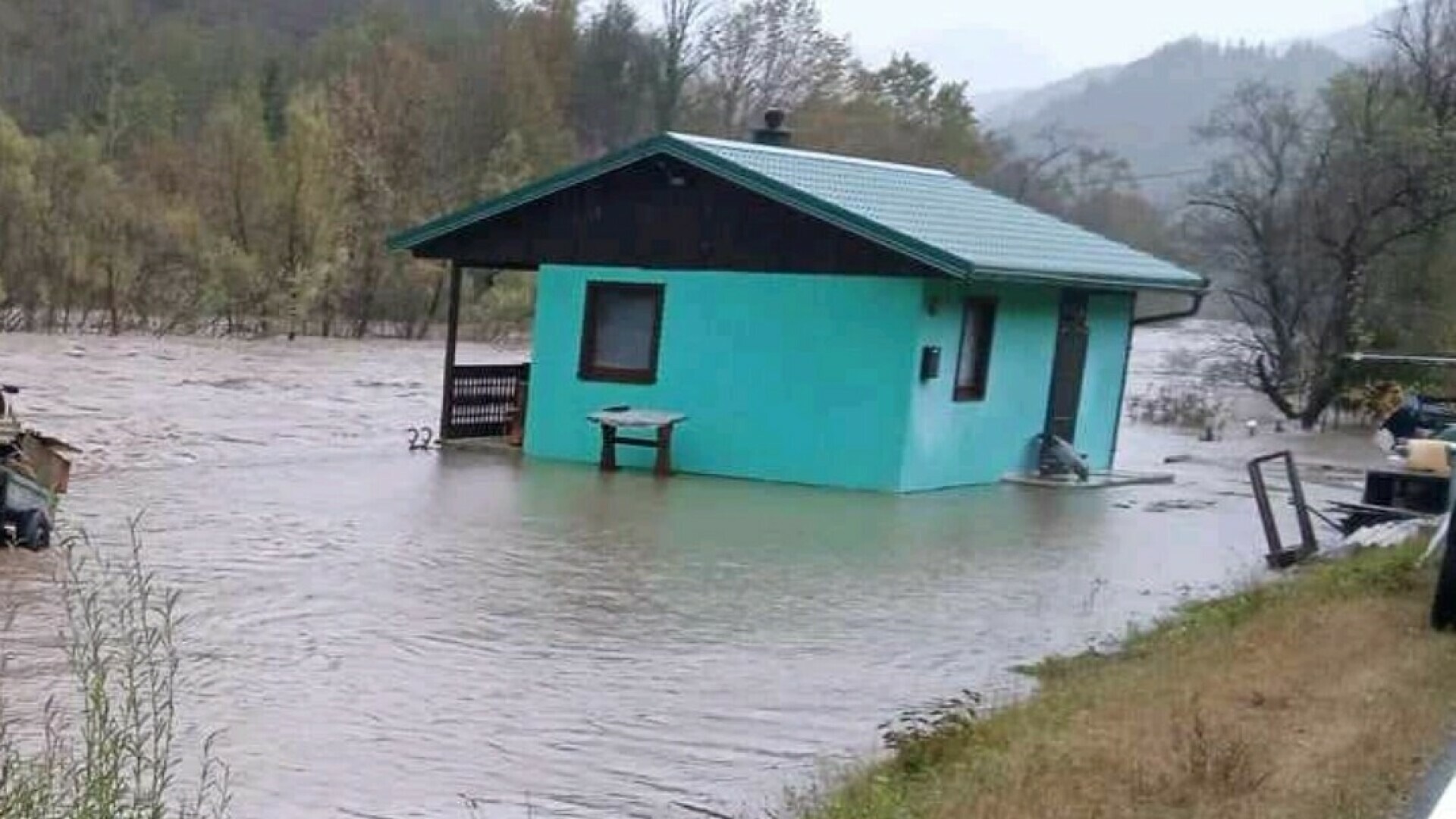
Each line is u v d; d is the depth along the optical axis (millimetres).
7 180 46250
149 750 7625
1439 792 6383
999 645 11203
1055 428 21781
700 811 7449
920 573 13812
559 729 8695
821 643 11031
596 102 79875
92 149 50188
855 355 19203
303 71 74062
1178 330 81125
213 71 72188
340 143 57625
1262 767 6750
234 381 33375
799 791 7594
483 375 22484
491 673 9758
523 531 14852
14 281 46312
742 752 8445
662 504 17047
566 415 21016
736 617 11703
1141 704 8242
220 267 50812
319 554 13133
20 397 26688
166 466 18531
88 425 23234
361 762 7883
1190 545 16172
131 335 46781
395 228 56875
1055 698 8891
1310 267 42688
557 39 77688
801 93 78875
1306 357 42469
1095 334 22422
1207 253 46344
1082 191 79312
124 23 72250
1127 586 13664
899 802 6840
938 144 79438
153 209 50969
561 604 11805
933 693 9773
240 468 18531
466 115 69312
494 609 11484
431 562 13070
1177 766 6809
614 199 20672
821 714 9234
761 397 19750
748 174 19453
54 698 8281
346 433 24047
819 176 20938
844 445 19281
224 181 54750
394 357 43469
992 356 20359
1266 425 39750
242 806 7109
